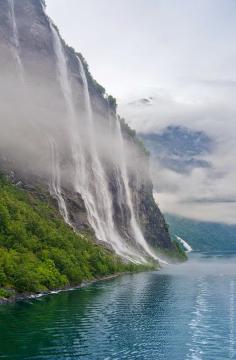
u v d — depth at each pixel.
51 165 189.38
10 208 128.25
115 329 74.31
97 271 140.38
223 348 66.94
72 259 127.31
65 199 187.88
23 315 79.12
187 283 140.38
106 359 59.84
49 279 106.31
